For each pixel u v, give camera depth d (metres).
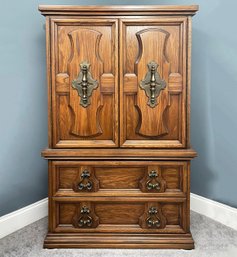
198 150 2.31
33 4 2.06
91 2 2.36
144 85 1.72
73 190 1.80
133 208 1.82
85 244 1.81
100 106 1.75
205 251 1.79
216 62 2.12
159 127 1.75
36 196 2.23
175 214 1.82
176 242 1.81
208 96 2.20
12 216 2.04
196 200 2.36
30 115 2.12
